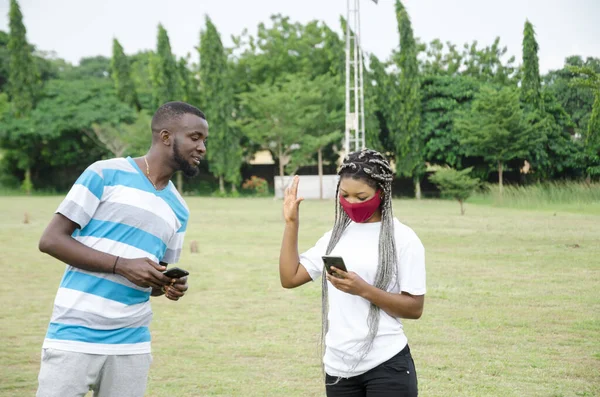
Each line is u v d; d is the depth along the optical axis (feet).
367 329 10.43
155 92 170.50
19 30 171.22
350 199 10.61
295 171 167.84
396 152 150.82
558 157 143.33
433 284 35.83
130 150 170.71
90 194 11.28
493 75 175.73
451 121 147.13
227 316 28.63
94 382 11.34
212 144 163.43
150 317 12.01
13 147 172.35
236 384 19.34
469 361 21.48
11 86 176.14
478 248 51.57
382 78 154.30
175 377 20.06
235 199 151.02
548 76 170.09
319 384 19.35
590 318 27.53
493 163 147.02
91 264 11.03
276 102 151.43
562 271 40.06
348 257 10.76
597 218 80.79
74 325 11.14
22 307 30.81
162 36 165.68
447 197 146.10
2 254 50.11
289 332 25.68
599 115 130.41
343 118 157.69
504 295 32.60
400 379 10.39
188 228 72.90
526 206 108.99
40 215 92.07
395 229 10.75
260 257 48.29
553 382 19.29
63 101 175.01
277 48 175.11
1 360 21.88
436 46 180.34
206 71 162.61
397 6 146.41
